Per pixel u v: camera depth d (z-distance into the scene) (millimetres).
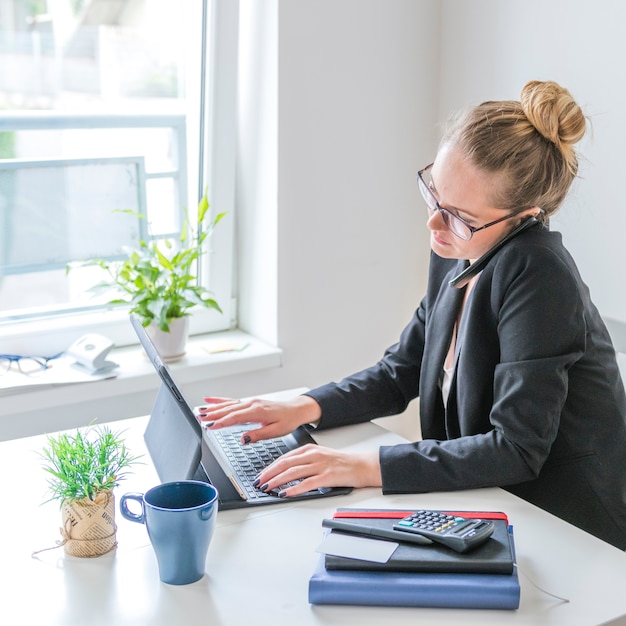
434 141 2381
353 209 2305
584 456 1404
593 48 1915
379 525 1112
